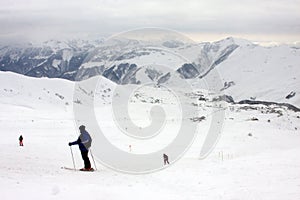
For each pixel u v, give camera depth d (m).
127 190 13.68
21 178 14.78
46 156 27.27
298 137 55.66
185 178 18.36
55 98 111.06
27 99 104.88
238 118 68.81
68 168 20.12
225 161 26.30
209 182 16.67
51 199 10.77
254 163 22.52
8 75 122.50
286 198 12.23
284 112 83.31
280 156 26.41
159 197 12.65
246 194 13.18
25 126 60.88
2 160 21.55
